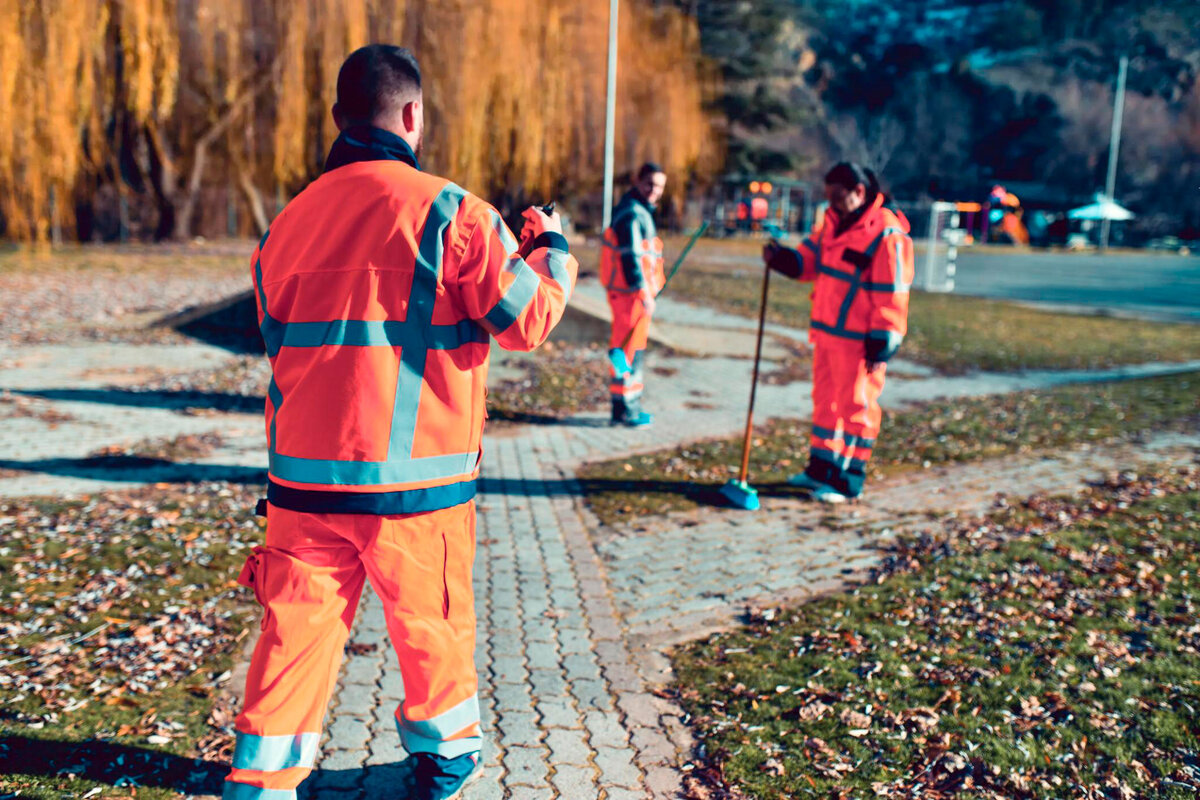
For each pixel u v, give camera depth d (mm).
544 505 5684
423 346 2193
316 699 2201
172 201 24656
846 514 5559
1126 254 47750
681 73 27969
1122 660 3611
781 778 2844
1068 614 4047
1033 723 3145
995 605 4152
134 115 13484
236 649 3635
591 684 3449
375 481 2170
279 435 2217
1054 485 6223
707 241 36625
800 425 8016
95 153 13500
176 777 2742
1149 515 5484
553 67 17688
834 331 5531
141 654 3553
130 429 7211
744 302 18031
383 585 2252
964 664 3578
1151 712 3225
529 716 3201
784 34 41969
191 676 3402
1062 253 47531
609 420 8070
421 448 2217
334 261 2172
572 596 4301
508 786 2781
